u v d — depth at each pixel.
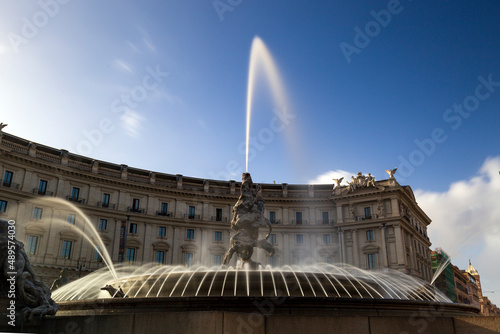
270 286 13.91
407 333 8.45
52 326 8.97
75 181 64.75
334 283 14.52
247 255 20.28
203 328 7.95
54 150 63.66
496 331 8.11
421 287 22.64
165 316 8.24
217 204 75.94
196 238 72.31
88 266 61.50
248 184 21.42
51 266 57.59
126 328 8.39
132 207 69.62
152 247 68.62
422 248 84.00
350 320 8.52
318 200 77.31
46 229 59.22
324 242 75.44
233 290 13.83
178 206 73.12
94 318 8.64
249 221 20.48
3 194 56.00
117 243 65.50
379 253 69.50
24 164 59.16
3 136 58.34
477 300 134.12
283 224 76.31
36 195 58.62
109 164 69.50
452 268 103.44
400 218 69.25
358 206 74.69
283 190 79.50
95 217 64.88
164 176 74.81
